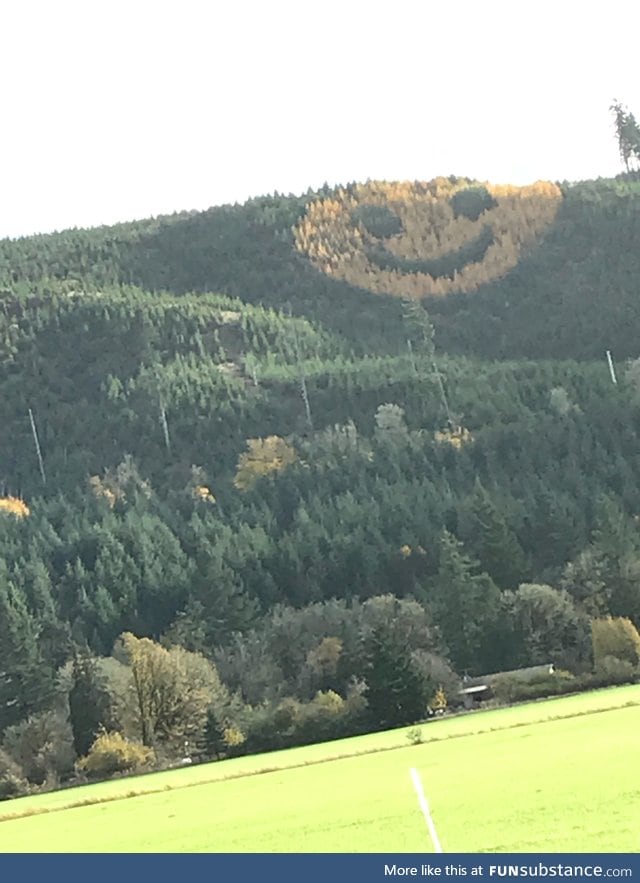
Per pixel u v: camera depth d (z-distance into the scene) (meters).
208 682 98.12
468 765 44.00
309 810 38.62
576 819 30.48
